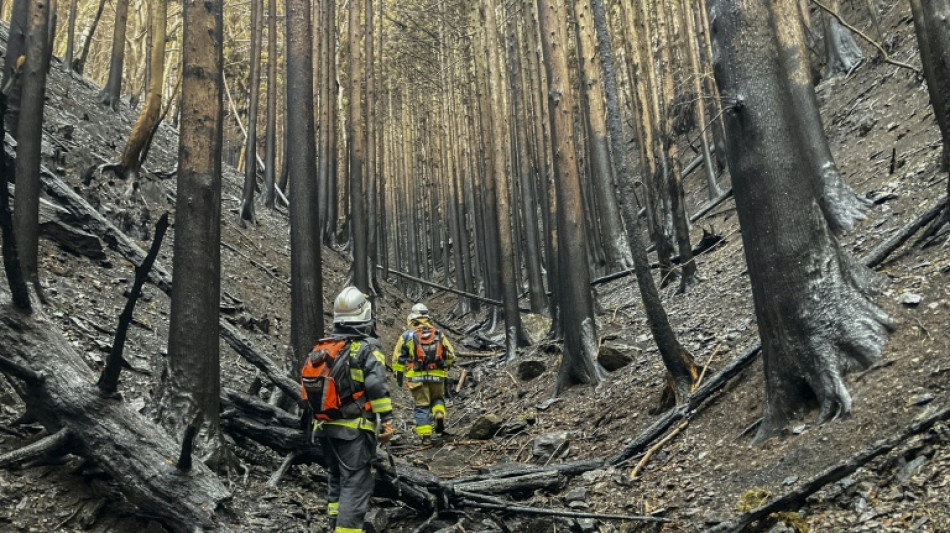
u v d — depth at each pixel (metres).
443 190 26.36
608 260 14.62
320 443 3.96
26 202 4.36
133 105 15.31
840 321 4.84
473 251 28.62
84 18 22.98
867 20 15.59
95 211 7.67
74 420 3.78
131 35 24.70
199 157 4.84
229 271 10.70
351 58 14.93
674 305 10.11
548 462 6.38
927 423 3.86
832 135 12.60
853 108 12.70
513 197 19.44
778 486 4.26
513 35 15.30
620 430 6.63
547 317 12.73
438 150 28.25
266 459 5.28
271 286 11.41
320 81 18.05
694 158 18.75
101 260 7.30
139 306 7.04
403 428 8.83
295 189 6.80
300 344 6.49
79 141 9.73
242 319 8.98
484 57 18.08
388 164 29.33
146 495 3.73
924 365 4.36
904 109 11.03
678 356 6.32
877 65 13.48
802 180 5.13
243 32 28.72
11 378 3.85
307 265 6.64
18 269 3.76
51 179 7.36
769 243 5.10
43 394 3.77
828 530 3.60
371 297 14.56
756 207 5.19
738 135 5.34
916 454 3.78
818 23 17.22
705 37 15.47
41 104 4.60
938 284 5.02
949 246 5.70
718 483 4.70
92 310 6.30
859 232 7.85
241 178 17.73
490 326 16.09
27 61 4.68
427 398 8.01
